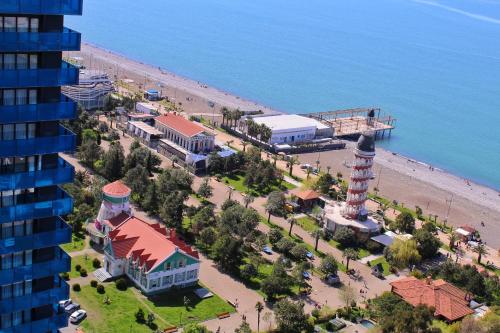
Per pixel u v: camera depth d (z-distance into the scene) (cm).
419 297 19912
